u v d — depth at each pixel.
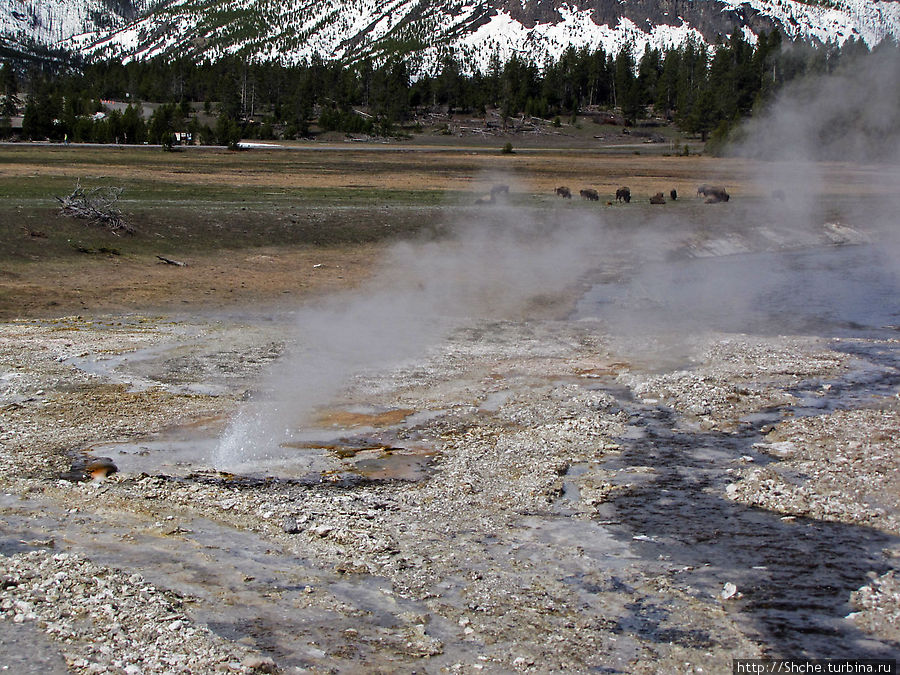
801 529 11.61
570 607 9.46
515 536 11.41
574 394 18.28
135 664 7.96
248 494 12.62
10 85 167.00
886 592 9.76
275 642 8.55
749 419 16.91
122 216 36.59
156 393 17.92
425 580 10.06
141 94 168.12
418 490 13.03
